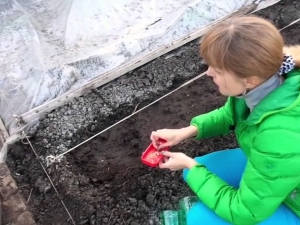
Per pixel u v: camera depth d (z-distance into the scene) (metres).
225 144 2.30
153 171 2.21
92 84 2.51
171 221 2.00
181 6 2.81
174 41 2.68
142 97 2.51
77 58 2.58
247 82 1.41
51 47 2.63
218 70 1.41
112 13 2.78
